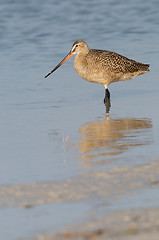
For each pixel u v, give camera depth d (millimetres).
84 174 18656
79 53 33188
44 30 49969
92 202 16188
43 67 38375
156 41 45281
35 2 58812
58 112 29109
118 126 25875
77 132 25031
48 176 18719
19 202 16516
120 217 14891
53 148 22516
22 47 44438
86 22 53000
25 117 28094
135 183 17500
